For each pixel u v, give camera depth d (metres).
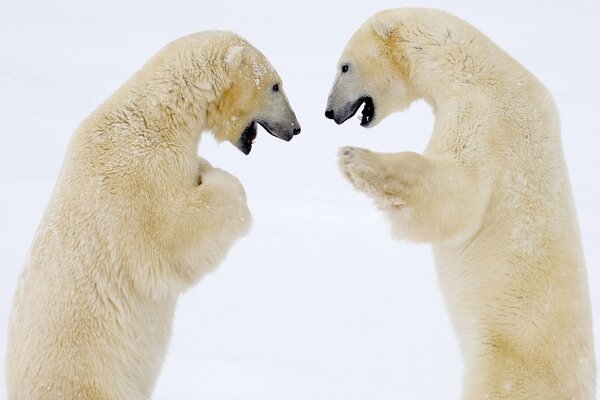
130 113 9.12
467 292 9.30
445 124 9.21
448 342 12.19
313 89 32.69
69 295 8.50
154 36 50.28
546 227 9.02
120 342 8.77
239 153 23.56
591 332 9.09
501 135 9.07
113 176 8.82
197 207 9.03
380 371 11.30
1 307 12.30
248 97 9.88
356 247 15.82
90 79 34.44
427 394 10.66
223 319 12.93
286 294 13.81
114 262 8.72
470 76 9.44
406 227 8.81
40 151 22.47
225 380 10.88
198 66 9.53
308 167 22.38
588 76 35.75
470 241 9.29
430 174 8.66
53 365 8.31
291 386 10.74
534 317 8.88
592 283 13.53
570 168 21.81
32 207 17.27
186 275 9.26
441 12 10.06
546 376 8.77
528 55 41.25
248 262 15.03
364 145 24.39
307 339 12.28
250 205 18.17
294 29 54.41
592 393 8.98
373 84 10.43
